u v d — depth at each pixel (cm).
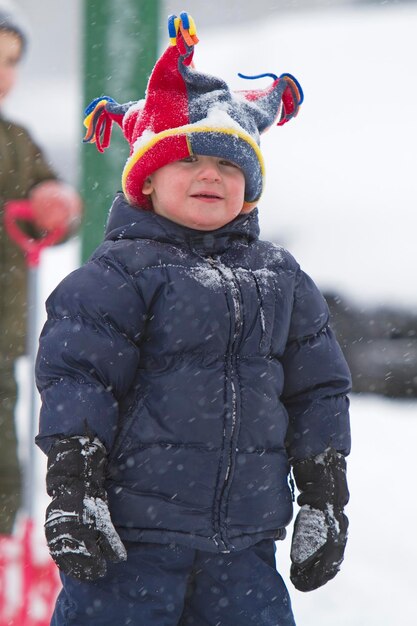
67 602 529
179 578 528
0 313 933
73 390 513
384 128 1691
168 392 525
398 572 1005
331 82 1761
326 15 1919
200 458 525
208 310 532
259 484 537
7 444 933
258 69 1809
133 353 529
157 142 548
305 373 573
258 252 568
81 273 538
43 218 855
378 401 1695
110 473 525
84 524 492
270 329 548
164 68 553
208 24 3006
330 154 1694
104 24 889
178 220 554
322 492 558
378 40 1803
